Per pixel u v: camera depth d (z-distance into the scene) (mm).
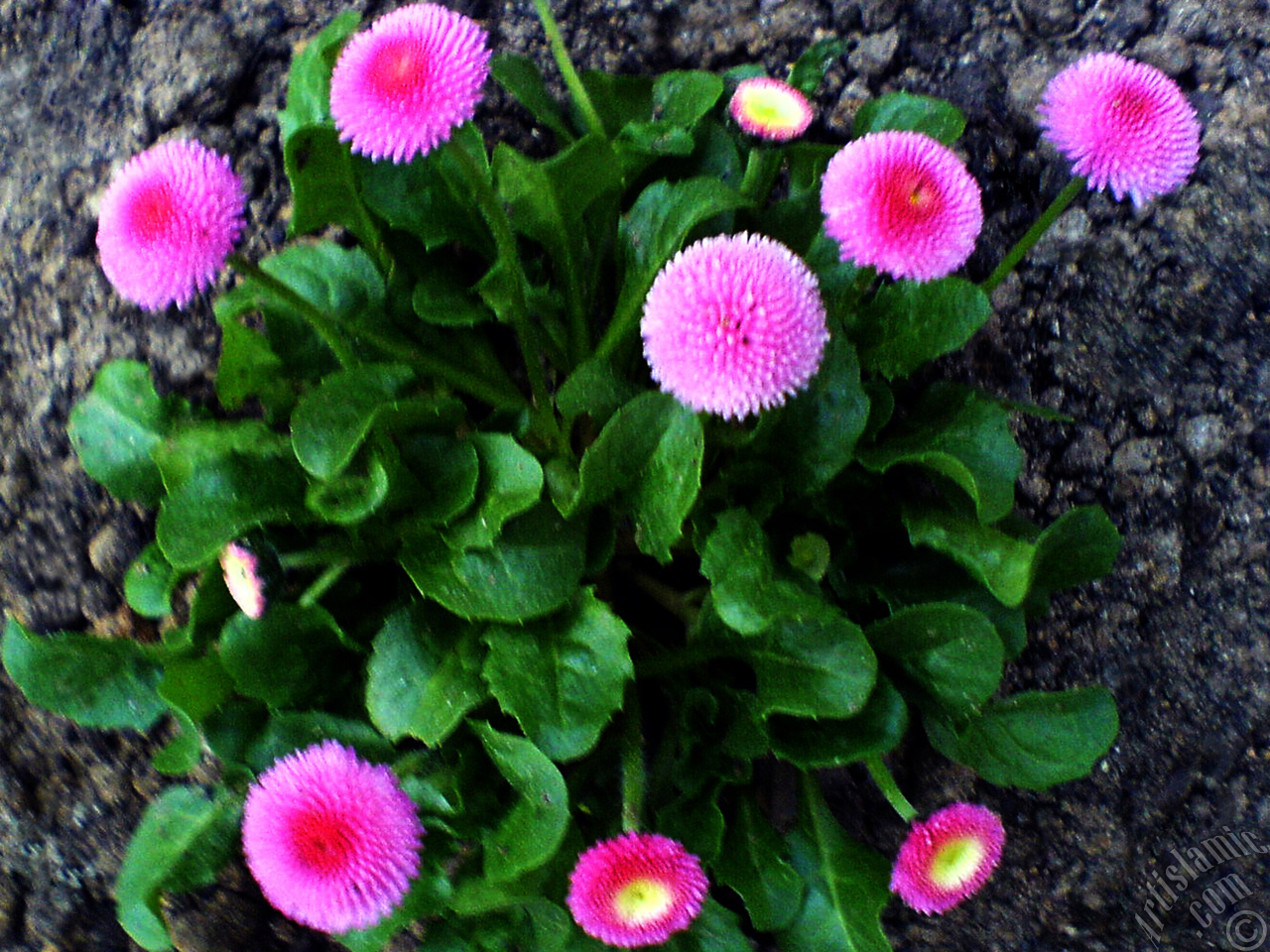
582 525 404
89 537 454
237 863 461
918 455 397
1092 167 384
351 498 387
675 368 349
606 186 417
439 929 405
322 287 424
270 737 403
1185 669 469
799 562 411
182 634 431
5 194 466
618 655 391
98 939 466
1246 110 479
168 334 453
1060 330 473
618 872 368
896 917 478
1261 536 470
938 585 423
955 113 438
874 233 366
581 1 487
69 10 477
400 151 358
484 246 427
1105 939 473
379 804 363
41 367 457
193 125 467
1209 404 471
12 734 461
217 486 385
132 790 459
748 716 406
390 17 372
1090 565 407
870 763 402
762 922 402
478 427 427
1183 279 475
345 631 419
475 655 397
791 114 421
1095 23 489
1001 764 406
